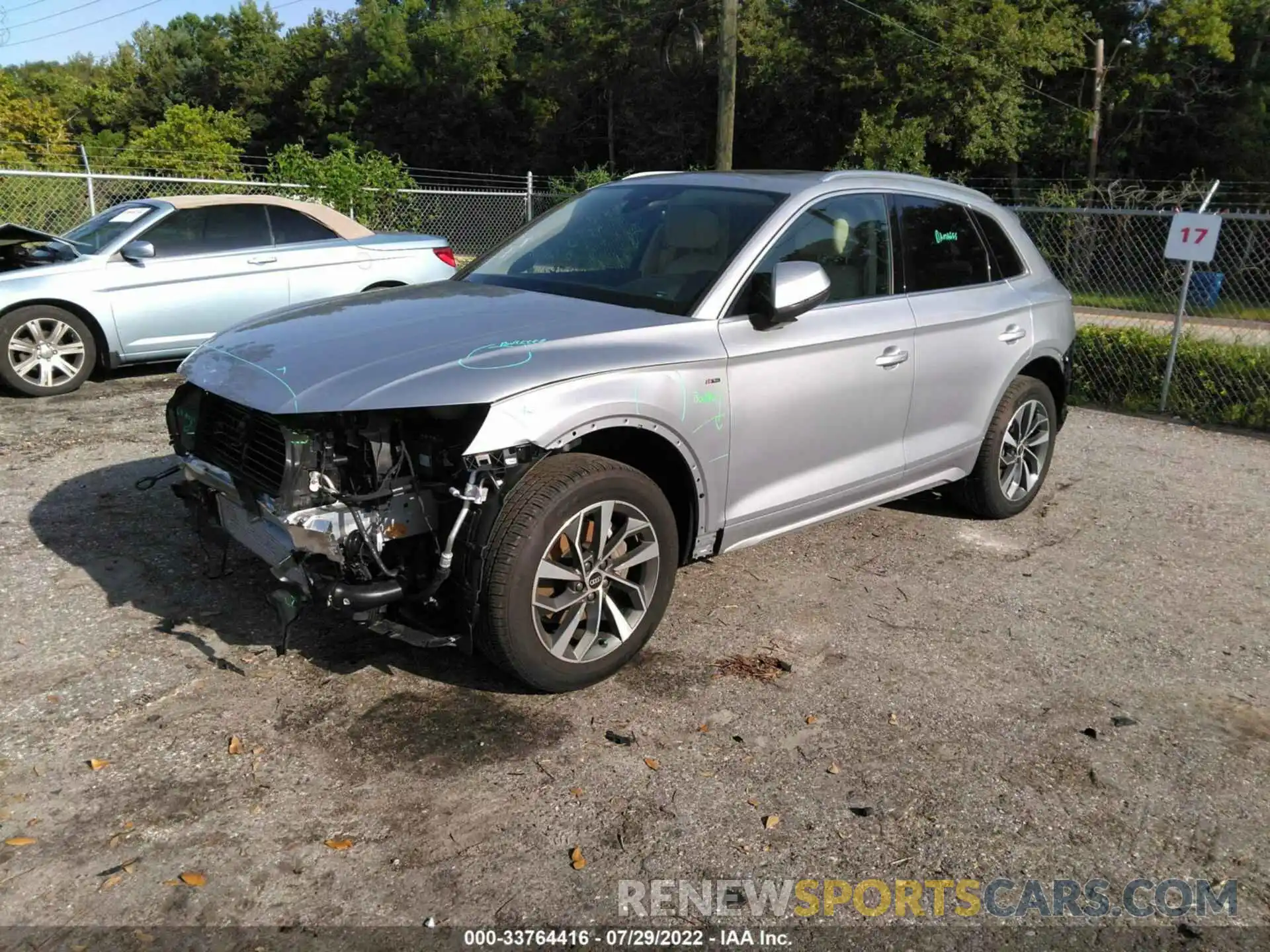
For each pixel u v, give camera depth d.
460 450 3.21
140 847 2.74
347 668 3.71
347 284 9.09
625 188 4.86
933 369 4.77
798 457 4.20
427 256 9.61
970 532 5.50
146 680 3.58
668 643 4.05
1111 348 9.09
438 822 2.89
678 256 4.13
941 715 3.59
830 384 4.22
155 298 8.16
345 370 3.29
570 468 3.36
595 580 3.51
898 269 4.68
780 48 29.19
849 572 4.87
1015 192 27.42
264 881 2.63
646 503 3.57
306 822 2.87
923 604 4.55
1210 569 5.12
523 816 2.94
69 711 3.37
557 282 4.27
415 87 50.69
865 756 3.32
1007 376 5.27
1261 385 8.32
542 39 47.38
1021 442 5.59
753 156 33.72
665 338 3.67
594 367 3.42
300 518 3.15
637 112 38.56
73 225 13.55
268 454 3.30
